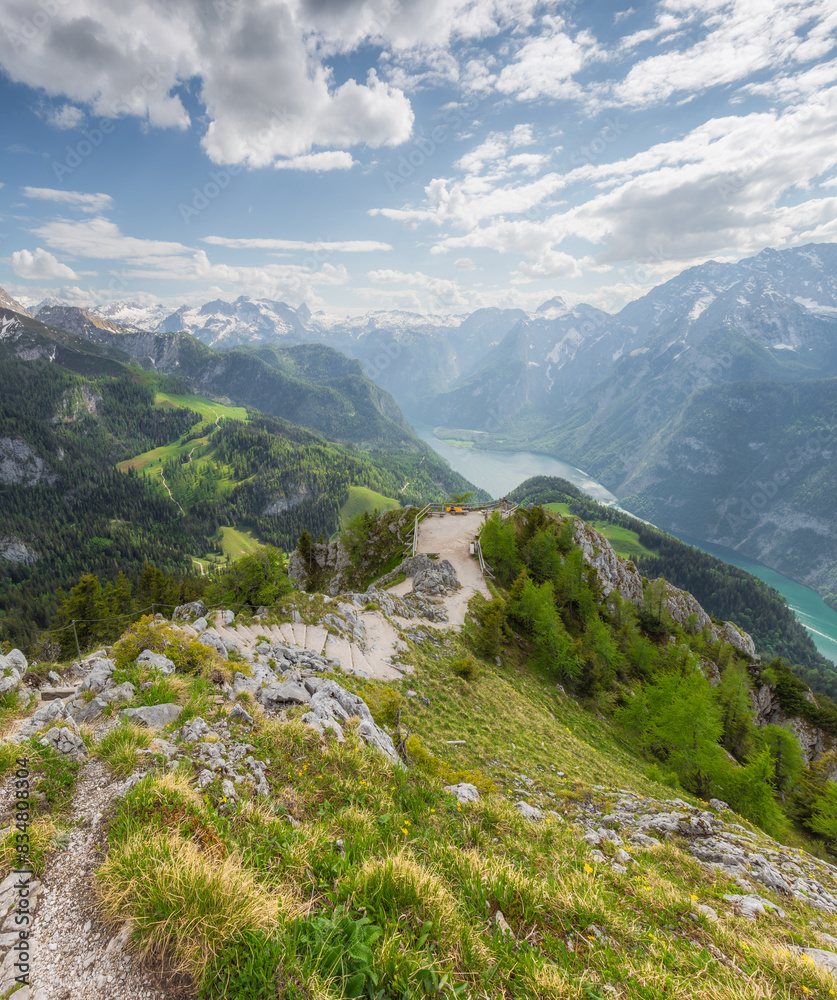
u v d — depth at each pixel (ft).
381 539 264.72
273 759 32.42
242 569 184.24
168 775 25.89
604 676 174.40
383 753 42.57
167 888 16.71
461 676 110.42
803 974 21.48
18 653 47.52
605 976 18.34
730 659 289.33
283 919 16.67
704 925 25.44
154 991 14.46
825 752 250.37
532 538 244.83
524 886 22.65
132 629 52.75
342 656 98.07
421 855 24.86
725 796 126.11
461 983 15.81
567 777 77.51
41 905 17.49
